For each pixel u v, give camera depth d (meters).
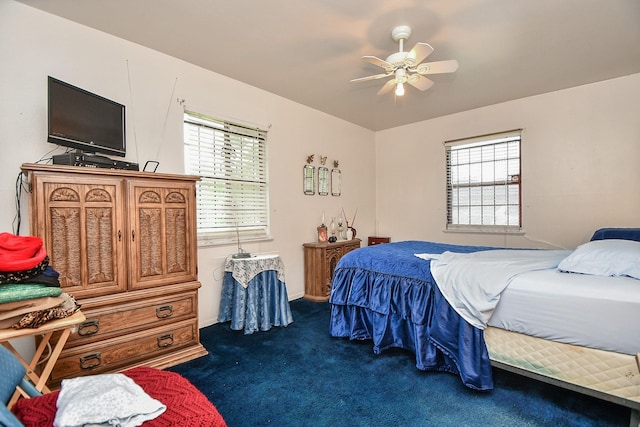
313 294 4.07
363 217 5.25
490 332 2.00
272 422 1.69
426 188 4.92
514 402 1.86
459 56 2.90
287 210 4.00
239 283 2.96
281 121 3.92
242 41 2.65
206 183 3.22
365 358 2.41
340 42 2.66
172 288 2.35
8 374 1.15
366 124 5.13
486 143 4.33
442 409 1.80
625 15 2.28
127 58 2.64
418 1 2.13
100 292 2.04
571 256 2.03
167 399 1.16
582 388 1.71
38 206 1.83
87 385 1.15
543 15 2.29
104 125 2.28
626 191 3.39
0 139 2.06
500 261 2.24
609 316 1.60
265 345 2.66
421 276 2.35
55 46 2.28
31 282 1.47
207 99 3.17
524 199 4.02
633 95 3.33
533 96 3.91
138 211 2.21
